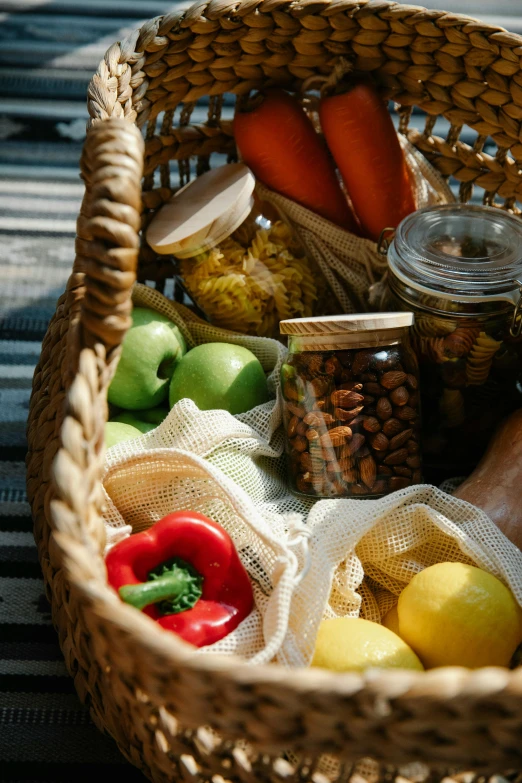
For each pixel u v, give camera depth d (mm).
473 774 724
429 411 983
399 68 979
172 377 974
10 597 965
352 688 661
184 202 995
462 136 1329
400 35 956
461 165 1039
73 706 904
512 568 857
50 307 1178
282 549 820
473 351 940
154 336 966
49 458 803
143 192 1016
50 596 834
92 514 730
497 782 725
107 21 1484
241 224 991
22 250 1222
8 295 1181
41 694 909
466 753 672
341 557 861
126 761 877
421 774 749
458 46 946
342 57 975
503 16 1459
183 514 840
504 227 962
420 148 1055
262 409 945
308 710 666
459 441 995
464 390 963
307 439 914
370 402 905
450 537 889
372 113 979
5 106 1347
